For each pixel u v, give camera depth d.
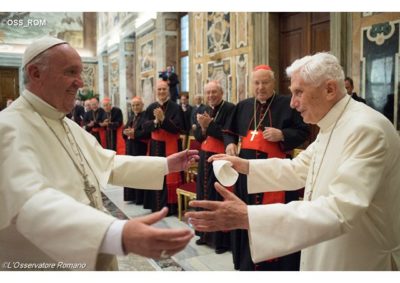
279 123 3.33
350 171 1.54
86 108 11.60
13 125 1.43
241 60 6.67
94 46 19.27
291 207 1.51
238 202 1.49
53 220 1.18
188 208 5.73
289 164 2.14
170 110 5.59
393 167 1.69
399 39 3.95
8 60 16.52
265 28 5.99
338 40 4.65
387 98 4.09
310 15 5.41
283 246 1.46
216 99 4.37
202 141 4.44
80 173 1.67
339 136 1.76
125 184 1.98
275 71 6.02
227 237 4.13
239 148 3.76
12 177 1.28
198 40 8.23
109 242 1.13
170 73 8.02
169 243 1.10
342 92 1.82
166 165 2.03
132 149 6.66
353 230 1.70
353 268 1.70
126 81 13.91
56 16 18.08
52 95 1.58
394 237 1.75
